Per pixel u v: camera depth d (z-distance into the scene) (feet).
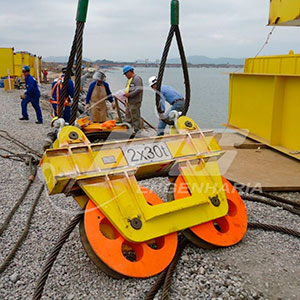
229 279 10.71
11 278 11.04
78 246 12.75
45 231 14.10
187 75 12.91
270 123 25.12
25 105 41.34
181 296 10.09
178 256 11.60
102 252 10.19
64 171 10.57
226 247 12.34
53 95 29.68
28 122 40.65
